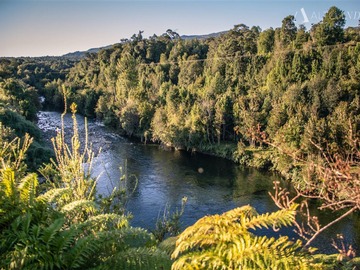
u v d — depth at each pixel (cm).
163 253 323
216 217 288
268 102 3080
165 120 3834
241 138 3284
